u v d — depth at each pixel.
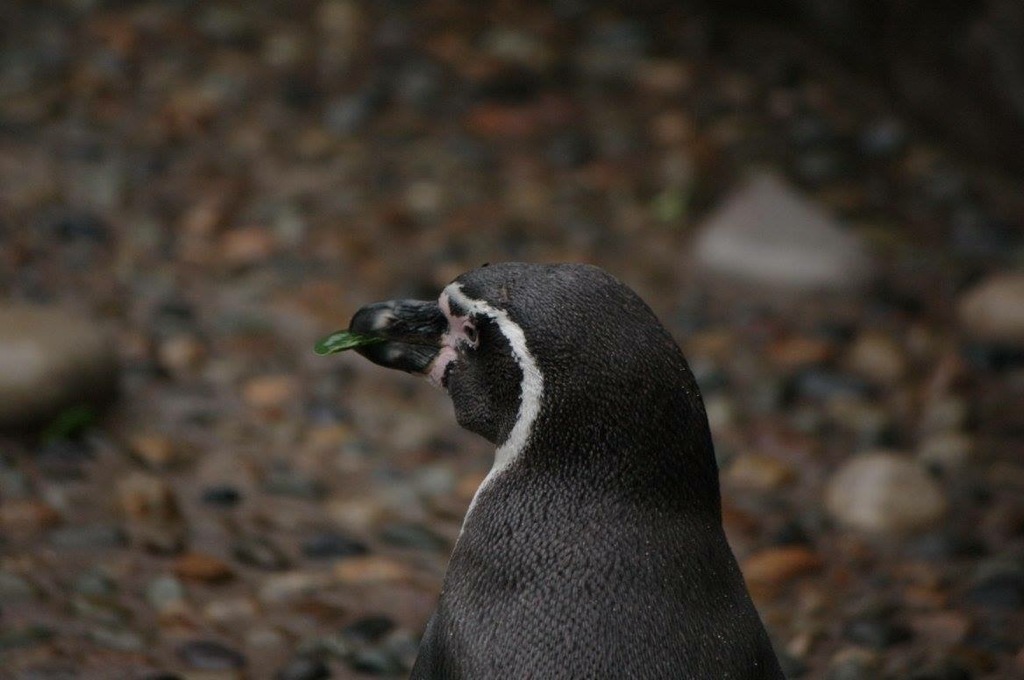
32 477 9.69
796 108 15.97
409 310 6.00
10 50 16.44
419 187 14.52
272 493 9.94
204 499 9.75
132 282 12.64
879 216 14.29
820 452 10.92
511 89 16.20
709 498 5.45
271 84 16.16
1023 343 12.34
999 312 12.43
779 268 13.17
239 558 9.09
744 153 15.14
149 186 14.22
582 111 15.91
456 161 15.01
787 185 14.00
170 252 13.20
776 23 17.09
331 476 10.28
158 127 15.25
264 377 11.45
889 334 12.50
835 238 13.36
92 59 16.39
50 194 13.84
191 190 14.23
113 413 10.70
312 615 8.51
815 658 8.46
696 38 17.23
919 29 15.03
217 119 15.48
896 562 9.57
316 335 12.11
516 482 5.38
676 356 5.42
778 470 10.52
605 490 5.27
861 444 11.02
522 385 5.43
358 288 12.80
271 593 8.67
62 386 10.21
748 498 10.28
